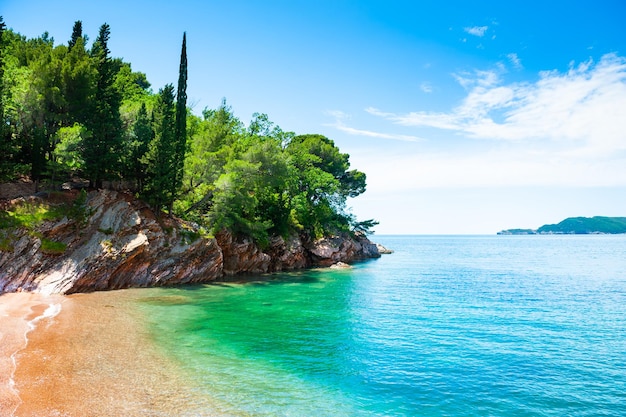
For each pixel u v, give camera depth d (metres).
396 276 58.09
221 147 53.53
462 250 162.25
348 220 93.50
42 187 37.59
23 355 16.52
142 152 41.00
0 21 34.31
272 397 14.44
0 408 11.84
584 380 17.27
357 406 14.23
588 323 28.14
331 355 19.81
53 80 36.75
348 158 97.69
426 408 14.31
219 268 45.97
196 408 13.00
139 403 13.02
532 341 23.22
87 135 36.06
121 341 19.61
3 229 30.67
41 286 30.17
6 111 34.81
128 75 67.44
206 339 21.34
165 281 39.22
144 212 39.78
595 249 167.00
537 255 123.69
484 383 16.73
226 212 48.94
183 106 48.66
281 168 53.22
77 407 12.34
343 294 39.22
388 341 22.59
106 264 33.62
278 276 53.00
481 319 28.95
